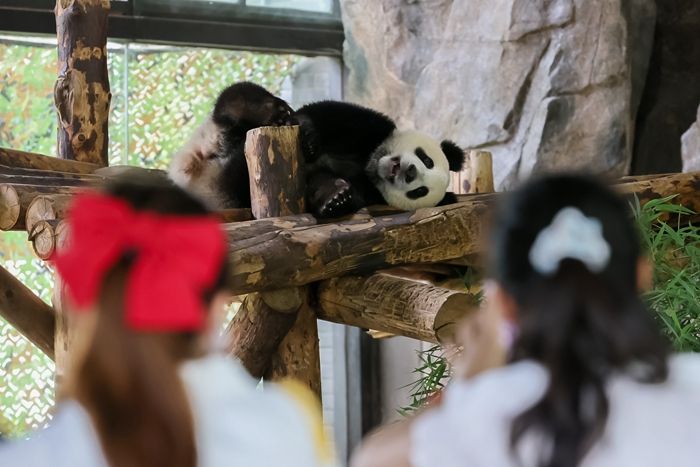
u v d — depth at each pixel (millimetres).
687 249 5992
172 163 7984
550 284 2488
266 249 6215
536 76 11844
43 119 11969
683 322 5531
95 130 8852
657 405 2492
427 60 12461
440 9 12352
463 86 12148
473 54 12133
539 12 11742
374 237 6641
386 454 2750
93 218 2320
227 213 7184
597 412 2410
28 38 11797
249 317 6637
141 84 12359
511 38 11852
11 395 11539
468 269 7336
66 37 8773
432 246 6898
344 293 6750
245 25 12469
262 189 6836
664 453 2459
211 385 2455
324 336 13047
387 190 8672
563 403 2408
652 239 6363
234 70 12680
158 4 12102
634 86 11984
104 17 8867
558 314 2467
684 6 12398
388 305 6445
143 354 2279
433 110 12344
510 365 2566
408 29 12500
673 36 12398
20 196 6176
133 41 12078
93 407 2287
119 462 2264
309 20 12836
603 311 2453
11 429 11508
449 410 2613
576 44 11672
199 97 12547
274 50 12648
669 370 2541
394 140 8844
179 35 12180
